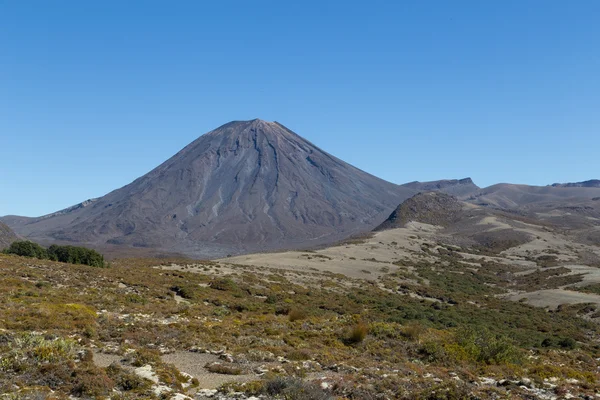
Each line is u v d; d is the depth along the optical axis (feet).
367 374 67.97
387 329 102.63
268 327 101.91
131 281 161.89
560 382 73.67
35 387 48.55
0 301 95.76
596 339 170.71
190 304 138.00
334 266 333.21
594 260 457.27
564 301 245.45
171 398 49.60
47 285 129.18
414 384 63.52
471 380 72.13
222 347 79.00
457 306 234.38
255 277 233.76
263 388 55.16
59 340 63.26
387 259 395.34
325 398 53.62
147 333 82.79
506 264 428.56
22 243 213.25
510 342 95.25
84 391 49.44
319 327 106.93
